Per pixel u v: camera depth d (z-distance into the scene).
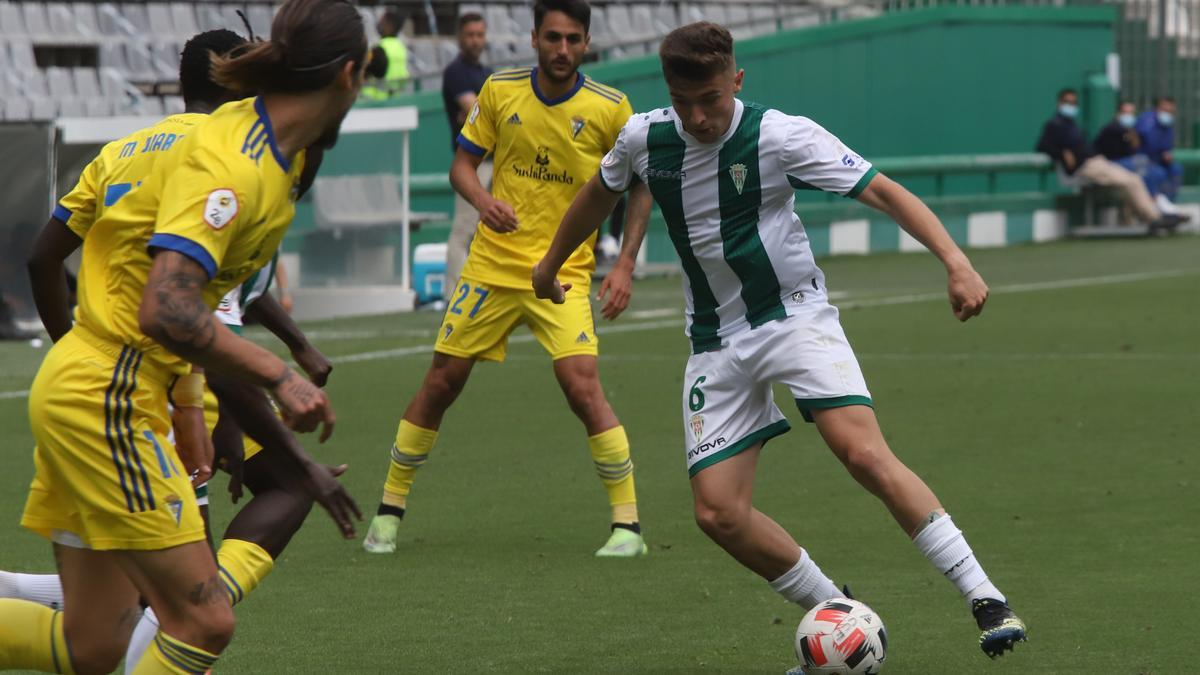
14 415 22.88
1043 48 61.41
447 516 16.56
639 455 19.91
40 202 32.06
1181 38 68.81
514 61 49.78
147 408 8.38
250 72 8.02
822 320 11.06
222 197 7.84
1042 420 22.08
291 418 7.97
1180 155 65.75
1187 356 28.59
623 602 12.98
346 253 37.19
